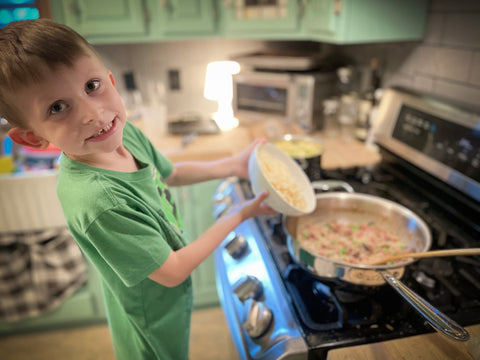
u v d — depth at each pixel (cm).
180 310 90
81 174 73
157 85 233
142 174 81
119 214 69
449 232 106
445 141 119
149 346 90
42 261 170
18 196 156
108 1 179
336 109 188
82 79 63
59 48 60
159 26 187
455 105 119
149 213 77
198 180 108
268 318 81
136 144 95
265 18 179
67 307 184
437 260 94
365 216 108
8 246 167
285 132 192
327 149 172
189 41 235
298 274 92
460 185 112
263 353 76
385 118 149
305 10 169
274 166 97
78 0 177
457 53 129
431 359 68
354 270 78
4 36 60
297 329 76
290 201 87
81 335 195
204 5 185
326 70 203
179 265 75
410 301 68
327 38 154
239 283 94
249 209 85
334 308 82
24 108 62
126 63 234
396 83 167
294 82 193
